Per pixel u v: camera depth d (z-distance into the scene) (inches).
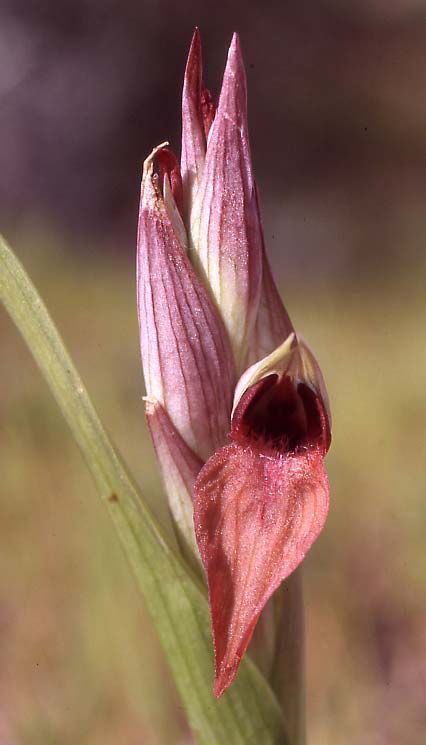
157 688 11.3
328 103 56.0
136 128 49.9
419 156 50.5
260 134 54.7
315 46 59.1
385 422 19.3
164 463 8.2
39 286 30.1
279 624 8.4
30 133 47.2
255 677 8.3
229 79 8.0
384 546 15.0
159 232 8.0
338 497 16.7
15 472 14.8
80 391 8.1
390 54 59.7
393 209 44.5
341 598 13.9
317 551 15.1
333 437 19.1
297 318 30.9
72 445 15.8
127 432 18.4
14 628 12.6
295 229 44.0
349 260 39.8
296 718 8.4
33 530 13.9
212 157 8.0
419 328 28.5
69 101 48.4
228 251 8.1
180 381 8.1
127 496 8.2
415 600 13.8
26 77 47.8
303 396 8.0
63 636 12.2
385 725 11.6
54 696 11.6
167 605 8.3
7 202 45.7
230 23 56.4
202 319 8.1
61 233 42.3
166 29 52.1
